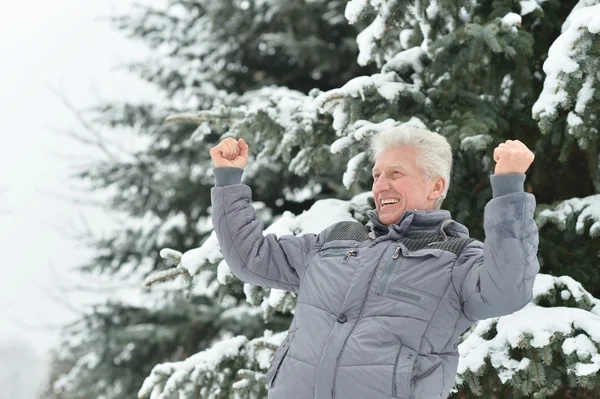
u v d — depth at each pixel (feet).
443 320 8.29
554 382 12.95
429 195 9.32
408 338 8.16
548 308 12.97
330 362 8.18
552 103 13.01
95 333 37.93
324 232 9.71
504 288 7.82
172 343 36.96
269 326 32.42
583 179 17.49
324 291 8.75
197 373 16.08
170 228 39.86
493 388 14.19
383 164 9.30
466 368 12.89
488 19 15.75
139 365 37.42
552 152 17.16
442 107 15.92
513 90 16.53
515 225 7.78
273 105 17.06
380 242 8.86
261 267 9.61
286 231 15.44
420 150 9.22
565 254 16.69
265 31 41.14
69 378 38.04
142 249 40.16
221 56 42.68
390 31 15.65
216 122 16.97
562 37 12.82
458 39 14.80
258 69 43.37
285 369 8.58
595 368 11.58
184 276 15.48
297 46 36.45
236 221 9.68
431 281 8.37
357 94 14.88
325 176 31.78
